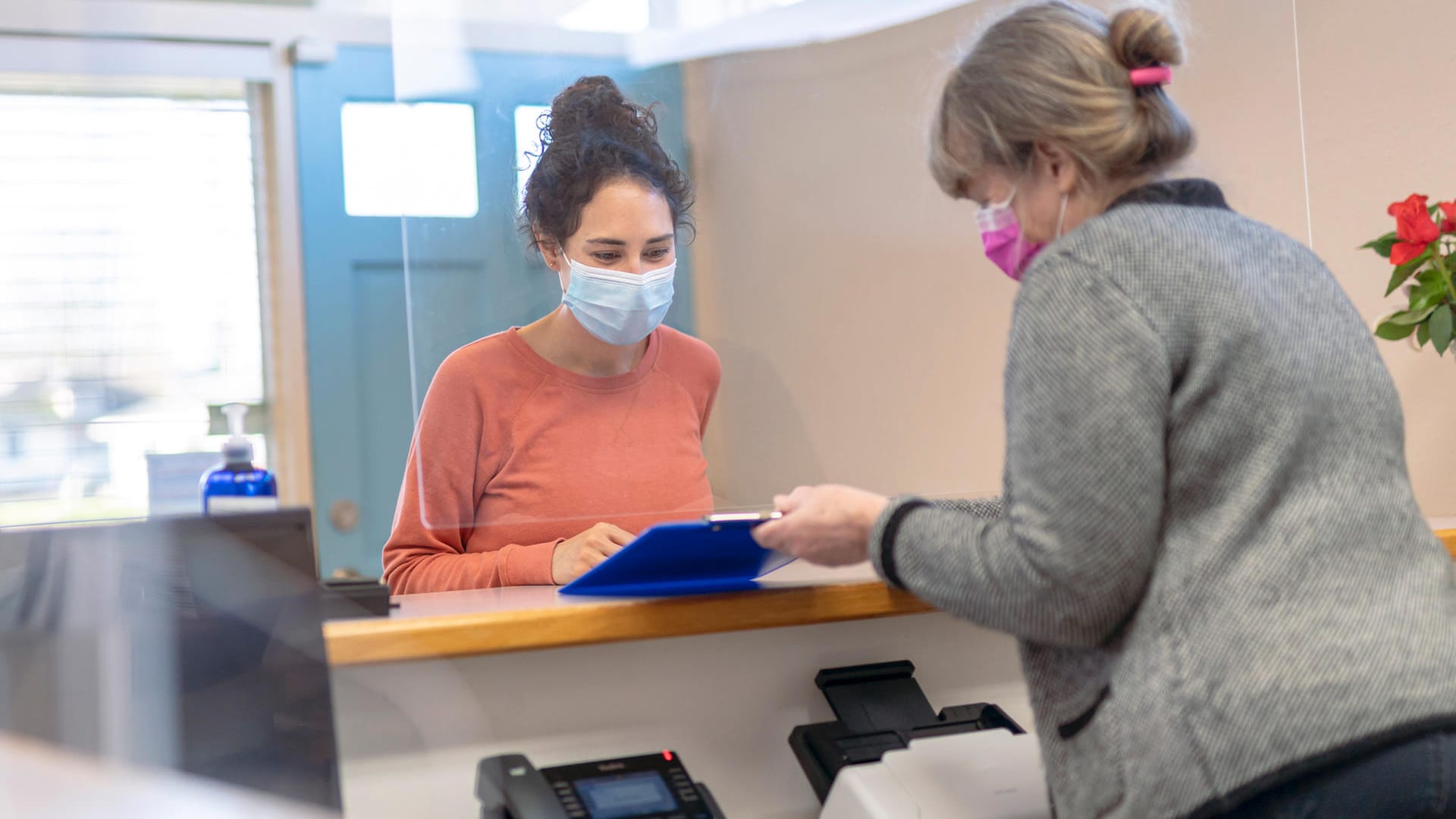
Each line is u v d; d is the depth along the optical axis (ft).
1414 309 5.03
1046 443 2.65
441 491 4.73
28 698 2.47
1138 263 2.70
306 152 10.46
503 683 3.43
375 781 3.16
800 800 3.82
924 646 4.05
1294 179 5.32
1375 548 2.65
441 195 4.64
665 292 4.79
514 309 4.76
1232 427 2.64
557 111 4.71
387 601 3.32
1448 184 5.89
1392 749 2.47
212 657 2.82
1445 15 5.88
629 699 3.61
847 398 5.08
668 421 4.96
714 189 4.91
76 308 9.46
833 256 5.04
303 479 10.38
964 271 5.11
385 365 10.69
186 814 2.51
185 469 4.33
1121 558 2.60
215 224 10.19
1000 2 5.01
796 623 3.53
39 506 8.70
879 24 5.01
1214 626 2.59
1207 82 5.17
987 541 2.82
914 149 5.06
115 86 9.89
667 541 3.25
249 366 10.18
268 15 10.34
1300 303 2.84
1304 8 6.30
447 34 4.61
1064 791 2.89
